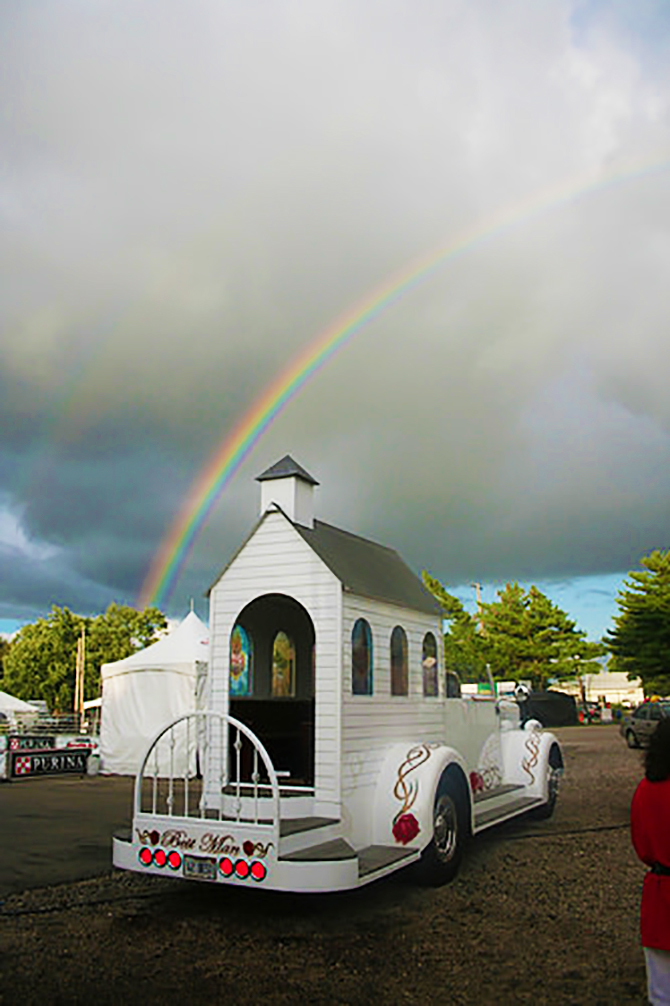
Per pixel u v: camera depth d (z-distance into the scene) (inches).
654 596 1461.6
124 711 705.6
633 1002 178.5
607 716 1882.4
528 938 225.1
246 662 316.2
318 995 185.0
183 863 237.5
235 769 299.7
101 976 197.9
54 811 475.2
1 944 223.9
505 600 1977.1
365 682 289.1
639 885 284.7
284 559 292.0
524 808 379.9
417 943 222.5
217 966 205.2
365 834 275.6
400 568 362.6
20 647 2133.4
